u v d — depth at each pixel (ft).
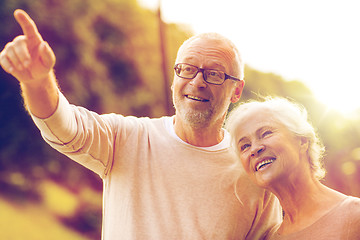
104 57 59.88
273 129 7.68
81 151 7.79
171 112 25.21
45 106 6.95
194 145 8.66
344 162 32.24
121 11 62.13
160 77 63.87
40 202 47.93
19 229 40.96
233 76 8.92
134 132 8.62
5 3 49.49
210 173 8.37
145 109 62.64
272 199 8.76
